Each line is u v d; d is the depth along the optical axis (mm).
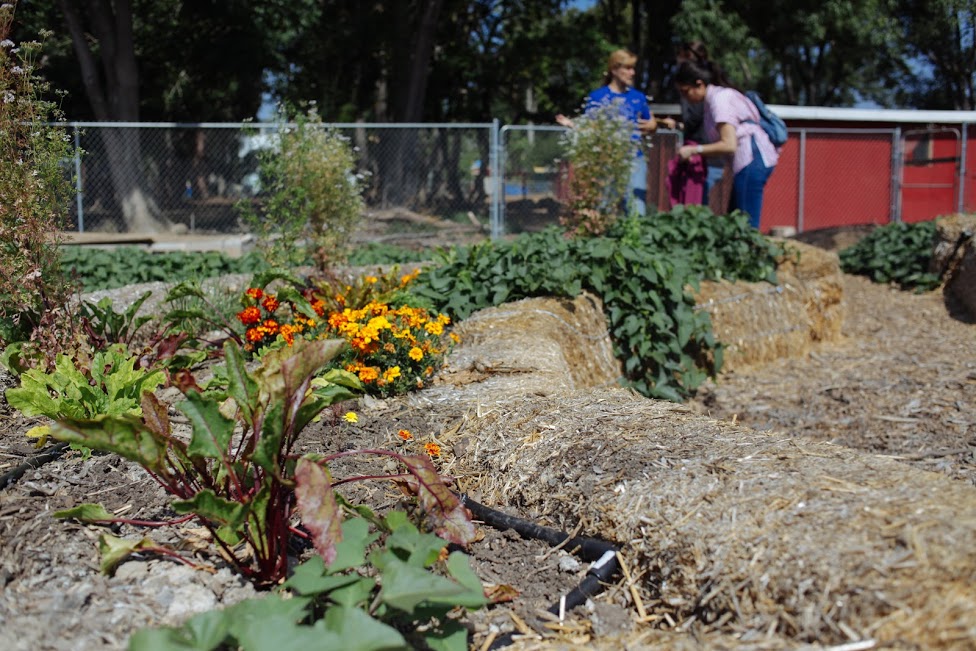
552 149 13570
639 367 5656
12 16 4078
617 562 2723
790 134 17422
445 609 2311
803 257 7234
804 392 5922
